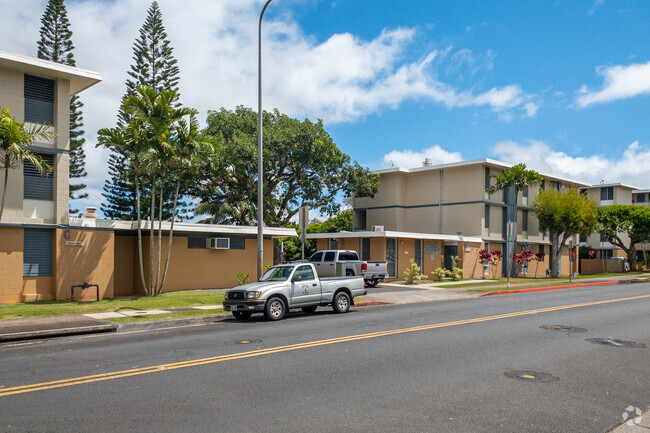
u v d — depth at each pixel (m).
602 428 5.63
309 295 15.12
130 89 39.09
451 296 22.41
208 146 20.64
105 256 20.27
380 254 30.64
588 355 9.33
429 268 34.19
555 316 14.85
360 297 20.95
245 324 13.48
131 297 20.53
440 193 41.03
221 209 34.62
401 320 14.02
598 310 16.41
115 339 11.33
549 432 5.49
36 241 18.67
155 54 39.88
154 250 22.19
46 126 18.11
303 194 37.59
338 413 6.00
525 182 36.81
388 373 7.92
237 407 6.20
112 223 20.52
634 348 10.02
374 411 6.09
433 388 7.10
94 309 15.81
